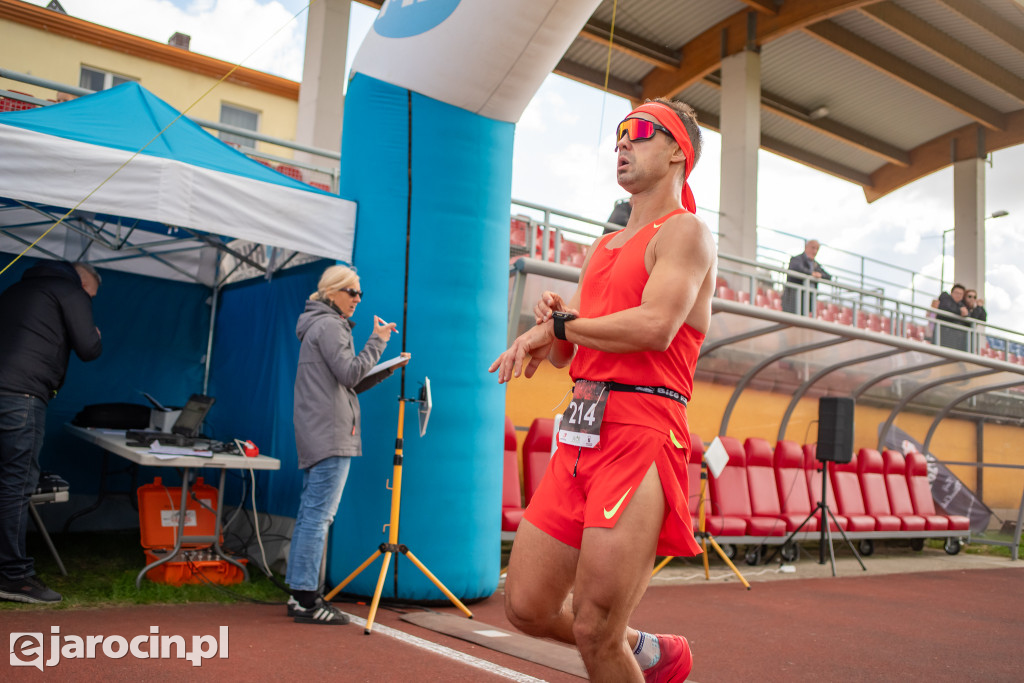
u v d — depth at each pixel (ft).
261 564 16.29
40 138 12.03
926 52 54.70
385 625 12.73
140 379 21.06
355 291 13.37
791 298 39.01
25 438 12.40
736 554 26.40
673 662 6.56
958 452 40.01
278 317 18.03
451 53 14.46
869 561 29.27
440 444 14.64
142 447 14.60
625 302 5.55
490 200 15.47
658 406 5.32
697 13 50.47
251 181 13.91
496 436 15.56
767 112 61.77
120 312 20.85
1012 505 41.63
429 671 9.83
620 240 5.99
